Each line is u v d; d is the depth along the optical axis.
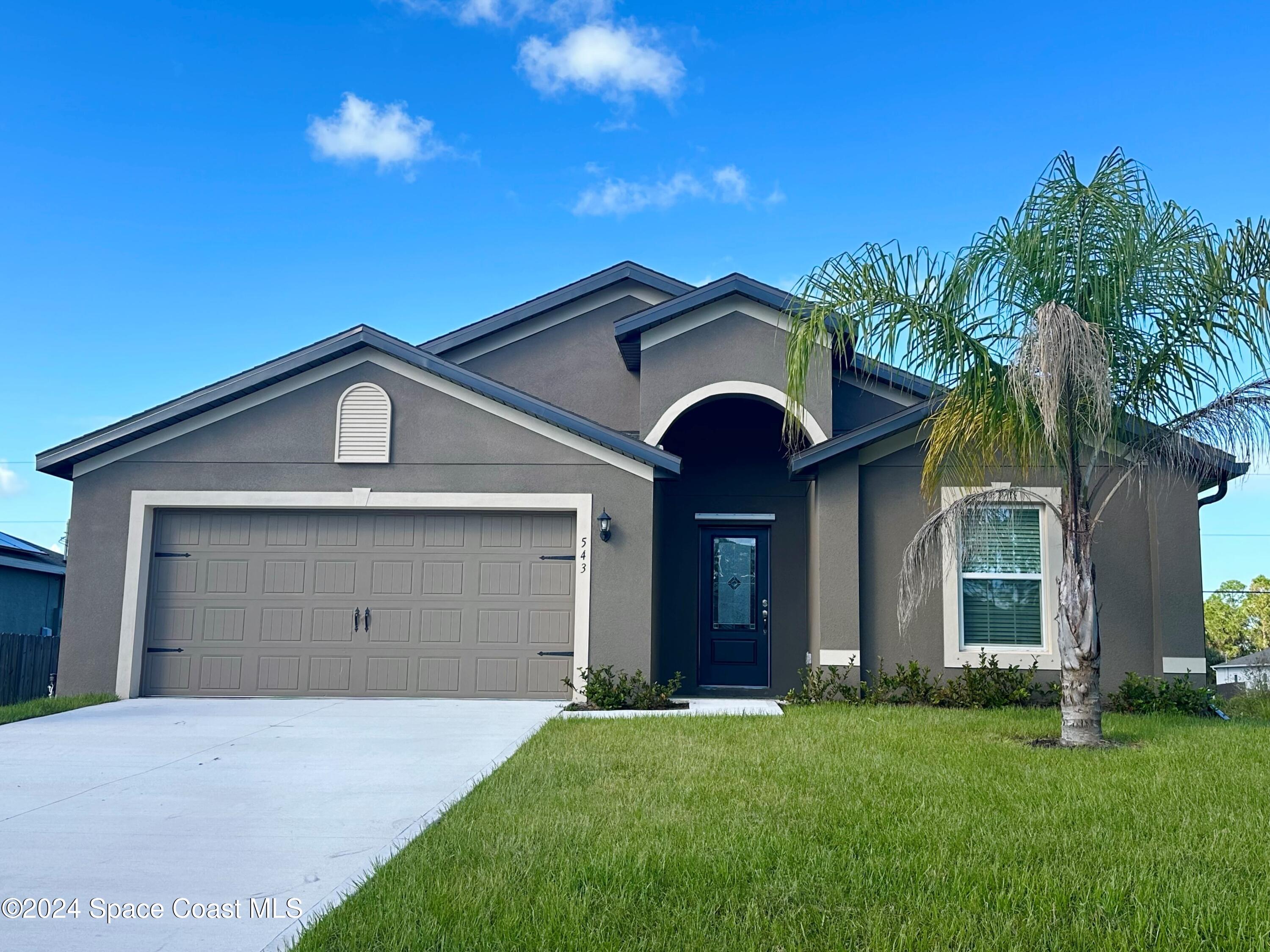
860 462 11.78
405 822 5.91
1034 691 11.15
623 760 7.36
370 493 11.65
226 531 11.84
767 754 7.55
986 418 8.83
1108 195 8.03
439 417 11.76
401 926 4.04
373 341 11.69
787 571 13.78
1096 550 11.47
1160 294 8.15
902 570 10.44
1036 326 7.70
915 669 11.19
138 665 11.52
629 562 11.42
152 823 5.91
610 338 14.47
